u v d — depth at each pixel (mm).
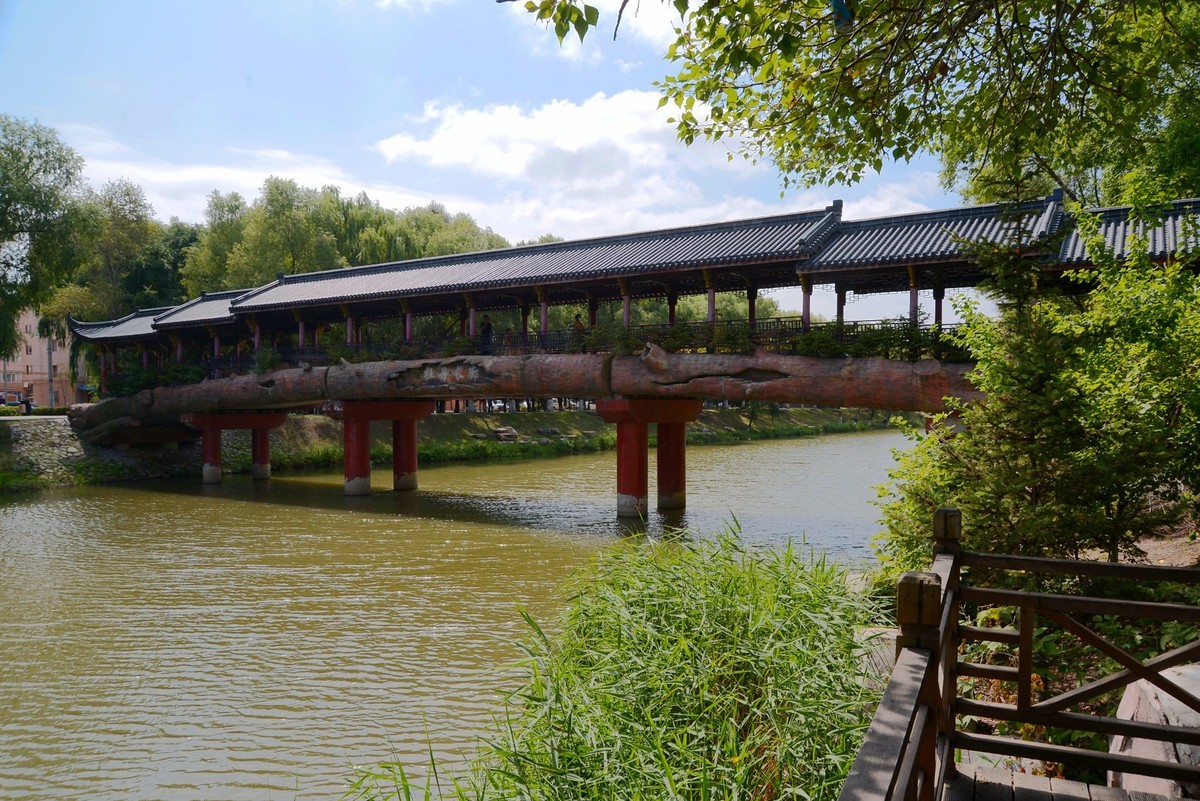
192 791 9055
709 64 7777
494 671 12453
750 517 24531
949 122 8516
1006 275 10203
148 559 20484
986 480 8812
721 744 5883
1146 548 12227
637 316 57094
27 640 14242
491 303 33219
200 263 54875
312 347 33656
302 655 13305
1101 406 8758
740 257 21469
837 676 6492
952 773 4770
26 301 39156
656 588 8297
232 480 38125
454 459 45188
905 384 18391
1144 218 11047
